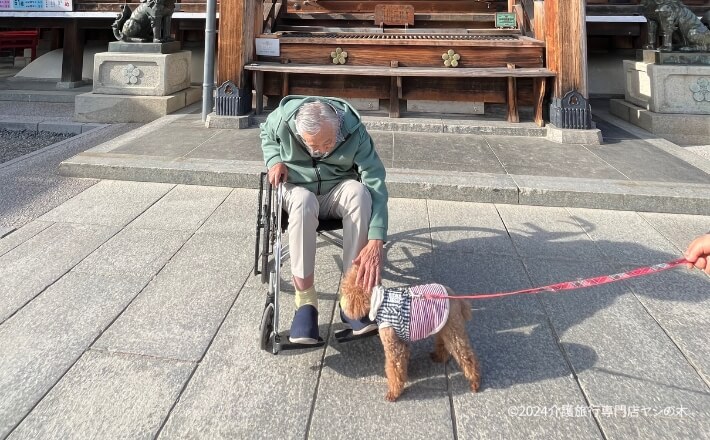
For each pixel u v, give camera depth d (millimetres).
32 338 2152
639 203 3760
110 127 6668
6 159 5617
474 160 4656
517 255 3074
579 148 5160
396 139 5461
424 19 8188
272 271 2188
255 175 4125
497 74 5586
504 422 1735
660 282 2736
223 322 2324
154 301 2486
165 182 4250
